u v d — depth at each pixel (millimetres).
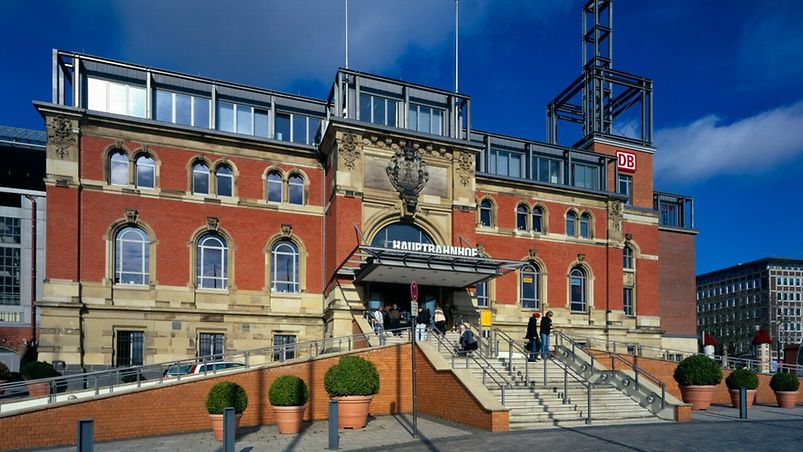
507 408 16516
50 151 25594
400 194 28906
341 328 26688
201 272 27906
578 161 39594
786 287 115062
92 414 16188
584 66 47250
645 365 27453
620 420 18750
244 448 14523
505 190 35438
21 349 38125
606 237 38000
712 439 15242
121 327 25875
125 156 27250
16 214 41781
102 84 28141
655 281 41000
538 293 35562
